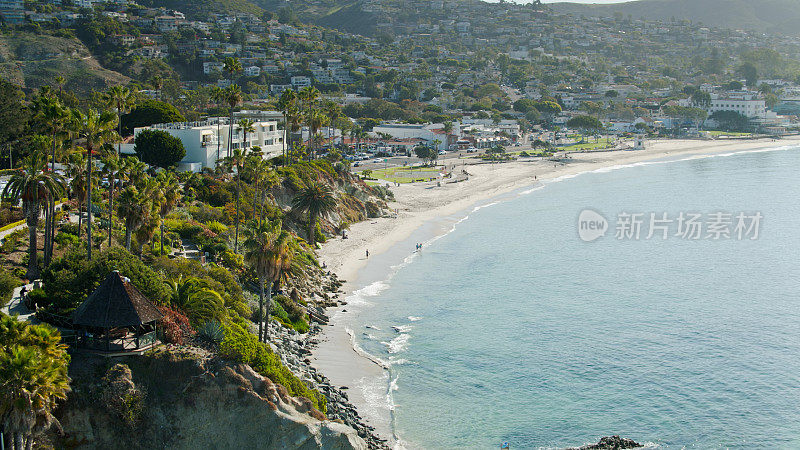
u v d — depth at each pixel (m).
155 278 62.34
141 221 75.44
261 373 57.06
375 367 76.50
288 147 177.75
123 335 55.00
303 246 119.81
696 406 69.12
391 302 99.44
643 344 84.81
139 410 51.00
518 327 90.06
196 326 59.78
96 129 71.94
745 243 139.75
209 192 121.88
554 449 60.88
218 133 142.88
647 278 114.12
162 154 133.38
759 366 78.12
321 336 84.31
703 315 95.50
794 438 62.94
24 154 135.00
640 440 62.75
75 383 50.28
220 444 52.72
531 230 151.38
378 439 61.38
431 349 81.88
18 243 79.31
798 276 115.19
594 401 70.00
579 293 105.31
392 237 141.75
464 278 112.69
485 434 63.31
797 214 168.38
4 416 39.62
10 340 41.31
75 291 58.94
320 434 54.28
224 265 91.44
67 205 96.62
